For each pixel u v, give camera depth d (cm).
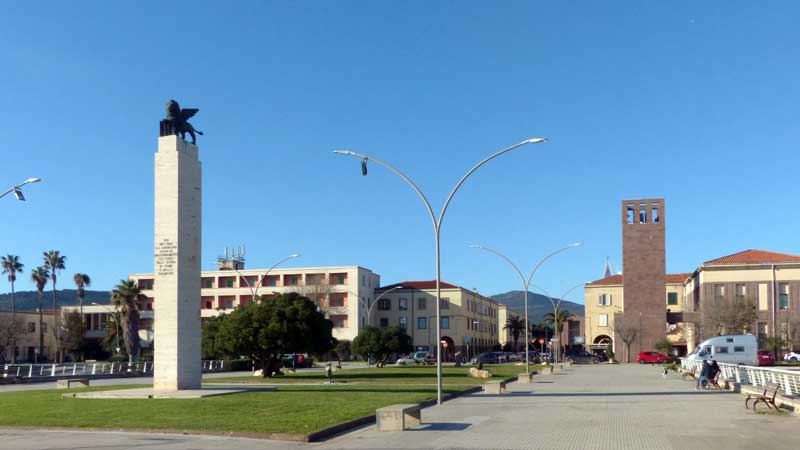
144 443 1817
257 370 5969
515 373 6119
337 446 1775
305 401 2931
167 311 3541
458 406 2930
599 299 11300
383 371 6550
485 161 3123
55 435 1995
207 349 6316
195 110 3741
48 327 10819
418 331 11619
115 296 8888
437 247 3164
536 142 3034
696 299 9825
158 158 3606
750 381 3709
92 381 5419
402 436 1962
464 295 11819
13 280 10450
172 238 3559
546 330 14875
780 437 1861
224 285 11381
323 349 5181
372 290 11750
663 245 9550
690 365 6222
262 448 1731
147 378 6184
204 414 2417
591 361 10181
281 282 11112
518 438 1889
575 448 1700
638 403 3022
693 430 2033
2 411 2600
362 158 3219
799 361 8225
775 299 8862
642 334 9500
